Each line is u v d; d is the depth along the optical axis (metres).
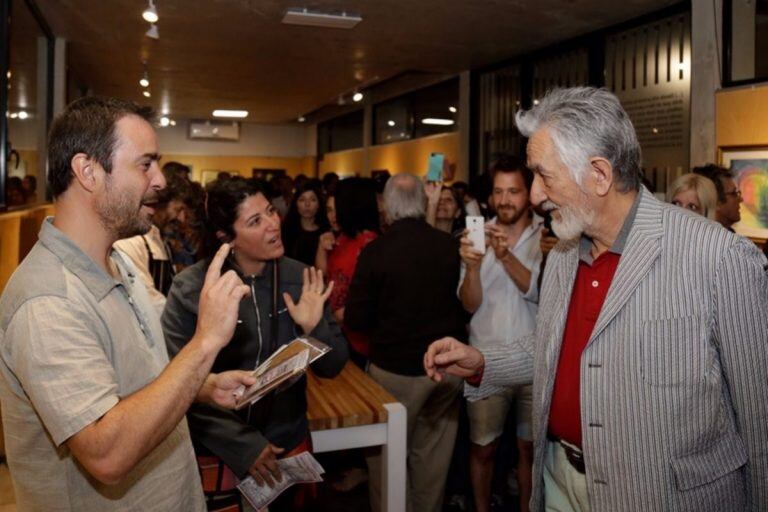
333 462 3.54
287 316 1.85
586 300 1.39
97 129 1.11
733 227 4.07
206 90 9.31
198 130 14.04
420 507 2.71
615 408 1.26
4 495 2.12
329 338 1.86
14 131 3.83
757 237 3.92
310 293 1.81
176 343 1.74
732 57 4.29
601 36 5.54
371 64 7.26
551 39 5.95
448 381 2.55
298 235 4.47
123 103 1.17
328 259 3.53
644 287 1.24
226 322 1.07
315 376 2.53
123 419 0.96
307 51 6.56
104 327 1.12
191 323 1.77
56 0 4.75
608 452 1.27
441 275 2.51
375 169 11.23
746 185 4.02
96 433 0.95
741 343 1.18
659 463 1.22
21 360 1.00
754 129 3.99
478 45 6.23
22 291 1.04
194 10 5.05
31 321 1.01
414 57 6.88
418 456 2.70
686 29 4.73
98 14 5.11
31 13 4.62
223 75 8.04
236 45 6.29
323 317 1.90
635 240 1.27
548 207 1.37
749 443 1.22
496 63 7.14
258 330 1.79
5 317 1.05
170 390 1.01
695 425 1.21
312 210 4.39
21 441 1.10
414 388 2.51
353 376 2.54
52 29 5.59
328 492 3.27
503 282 2.63
